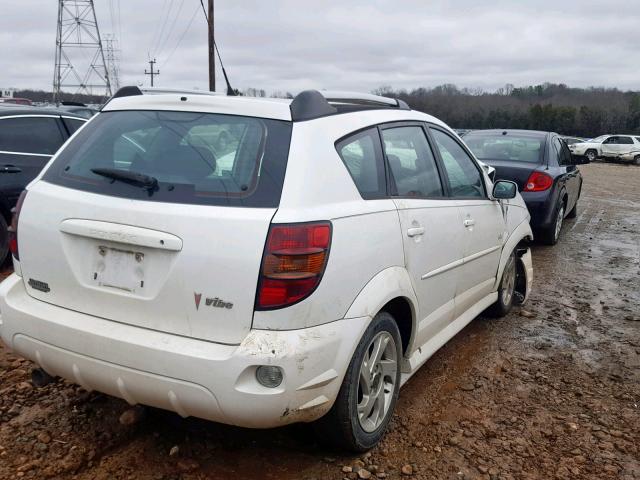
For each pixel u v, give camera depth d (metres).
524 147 9.08
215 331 2.57
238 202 2.62
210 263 2.54
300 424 3.42
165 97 3.16
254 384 2.54
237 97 3.12
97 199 2.81
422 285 3.52
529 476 3.11
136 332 2.68
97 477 2.91
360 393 3.08
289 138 2.80
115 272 2.75
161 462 3.04
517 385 4.17
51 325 2.83
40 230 2.94
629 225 11.73
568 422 3.67
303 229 2.59
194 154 2.85
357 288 2.85
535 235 8.96
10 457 3.02
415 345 3.58
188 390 2.56
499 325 5.39
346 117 3.16
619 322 5.61
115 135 3.11
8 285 3.09
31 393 3.66
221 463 3.06
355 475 3.02
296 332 2.58
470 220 4.20
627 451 3.38
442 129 4.30
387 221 3.13
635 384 4.27
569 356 4.73
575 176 10.49
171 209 2.64
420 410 3.73
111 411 3.49
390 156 3.42
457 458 3.23
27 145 6.45
